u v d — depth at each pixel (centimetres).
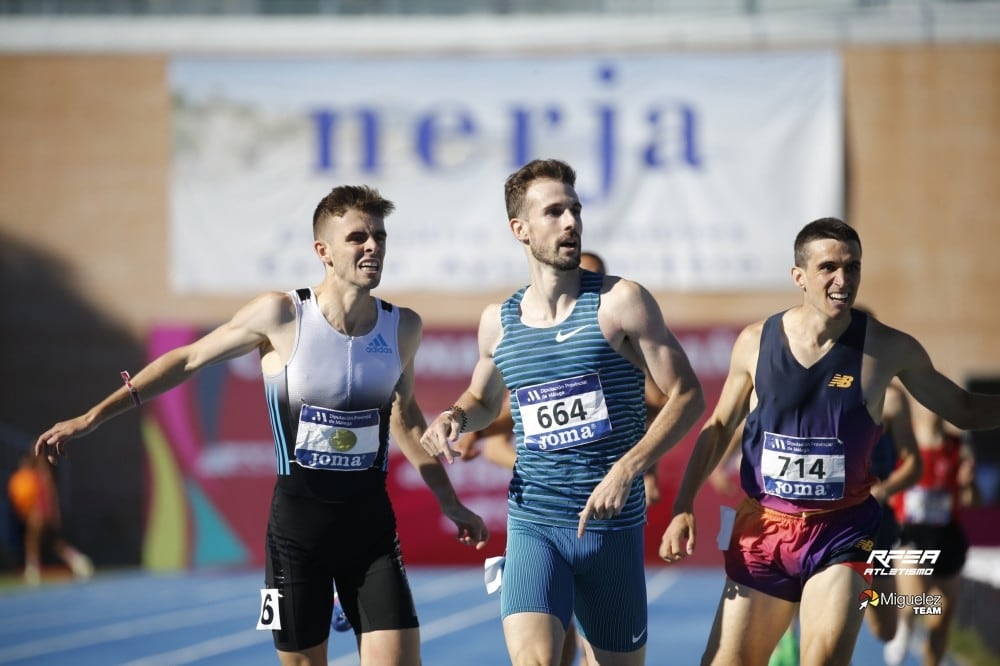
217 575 6469
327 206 1823
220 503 6725
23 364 7850
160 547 6738
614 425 1775
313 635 1833
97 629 4331
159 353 6662
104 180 7856
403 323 1877
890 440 2661
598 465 1773
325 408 1816
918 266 7575
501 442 2481
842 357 1817
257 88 7769
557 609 1747
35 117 7881
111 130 7850
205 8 7962
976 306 7544
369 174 7719
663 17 7612
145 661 3569
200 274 7781
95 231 7856
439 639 3959
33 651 3797
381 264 1816
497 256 7675
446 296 7694
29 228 7875
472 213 7681
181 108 7800
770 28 7562
